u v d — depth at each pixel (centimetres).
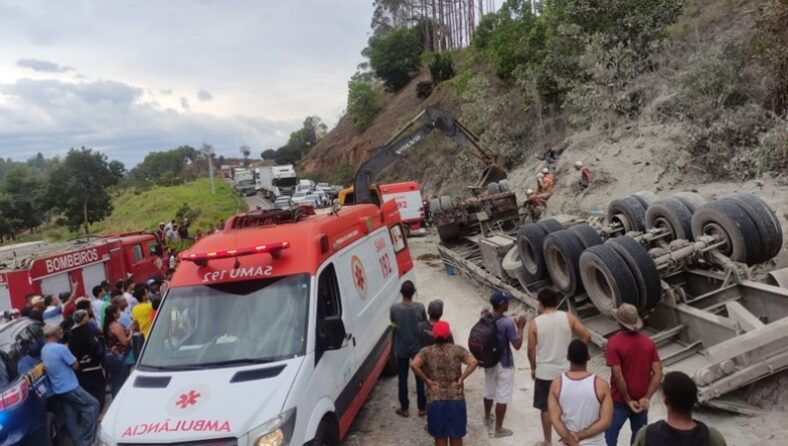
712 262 787
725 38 1589
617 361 474
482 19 4091
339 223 729
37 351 729
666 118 1725
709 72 1489
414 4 8131
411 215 2448
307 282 585
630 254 735
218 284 600
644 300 726
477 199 1488
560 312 559
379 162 1902
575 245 861
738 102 1450
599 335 783
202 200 5156
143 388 520
